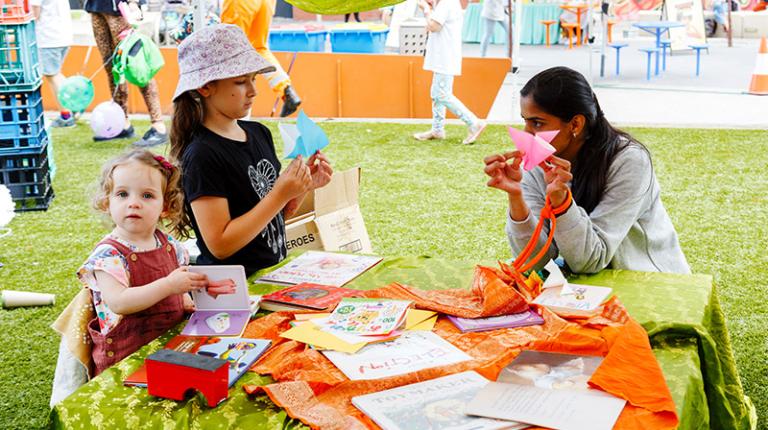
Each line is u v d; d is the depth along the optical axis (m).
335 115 8.78
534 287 2.26
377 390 1.73
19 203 5.46
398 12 12.27
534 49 14.43
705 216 5.24
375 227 5.06
